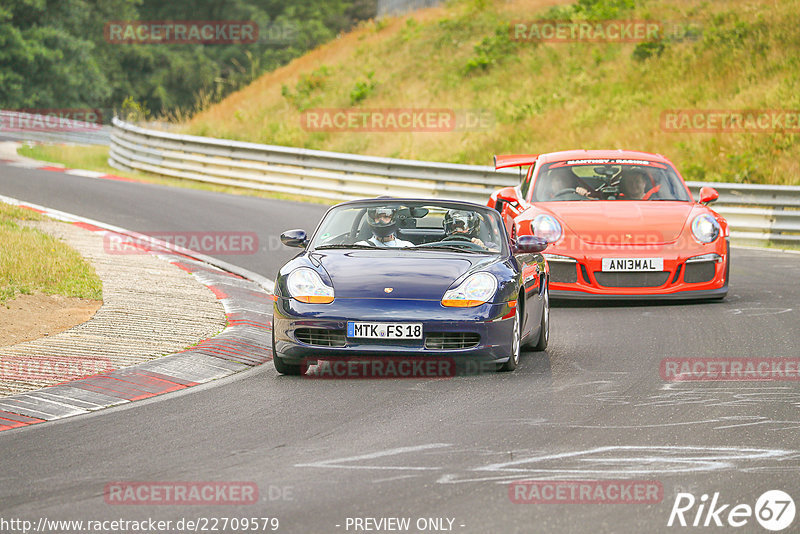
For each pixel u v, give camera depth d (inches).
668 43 3806.6
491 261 1061.8
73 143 5032.0
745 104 3164.4
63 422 815.1
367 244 1120.8
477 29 4483.3
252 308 1365.7
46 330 1160.2
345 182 2913.4
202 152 3223.4
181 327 1198.3
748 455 700.7
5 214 1969.7
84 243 1798.7
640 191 1568.7
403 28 4778.5
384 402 880.3
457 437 754.8
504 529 550.9
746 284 1651.1
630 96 3503.9
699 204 1544.0
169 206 2495.1
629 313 1402.6
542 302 1155.3
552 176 1604.3
